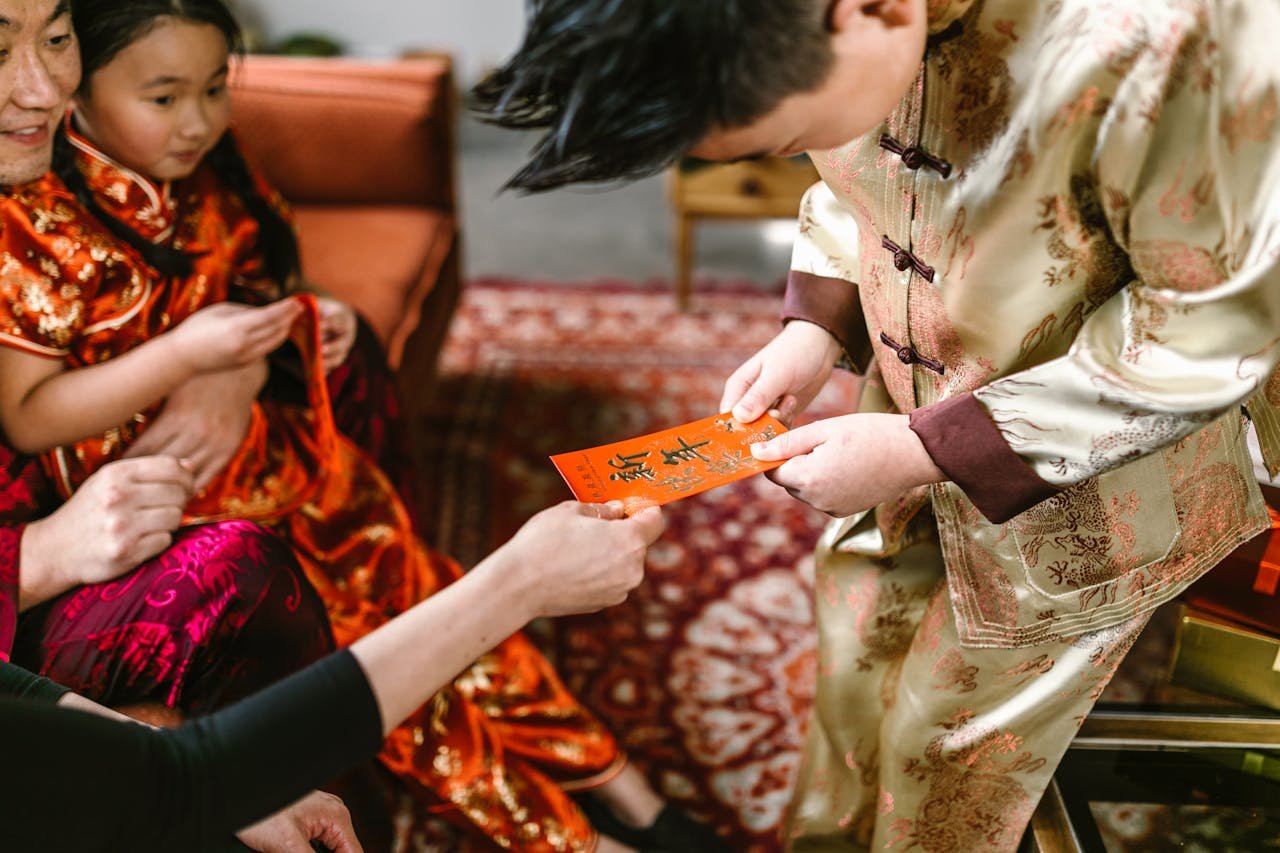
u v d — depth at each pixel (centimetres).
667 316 306
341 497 156
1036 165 86
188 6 120
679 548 220
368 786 137
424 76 236
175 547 125
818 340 121
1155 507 104
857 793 142
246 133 233
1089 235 90
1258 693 124
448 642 80
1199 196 81
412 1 441
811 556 219
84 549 120
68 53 112
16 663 122
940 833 128
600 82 69
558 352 287
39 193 123
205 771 70
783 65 72
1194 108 79
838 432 99
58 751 66
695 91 71
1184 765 122
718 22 69
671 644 198
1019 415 92
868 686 135
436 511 228
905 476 97
